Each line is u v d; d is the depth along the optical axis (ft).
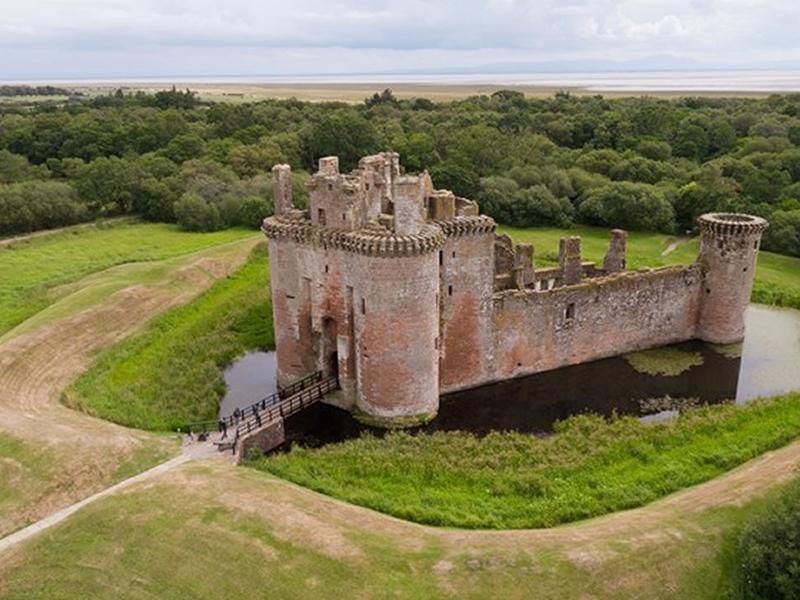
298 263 152.76
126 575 91.30
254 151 388.37
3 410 138.82
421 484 116.98
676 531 97.04
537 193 325.42
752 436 131.85
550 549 94.58
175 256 272.31
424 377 145.07
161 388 159.12
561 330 172.76
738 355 184.85
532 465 122.52
